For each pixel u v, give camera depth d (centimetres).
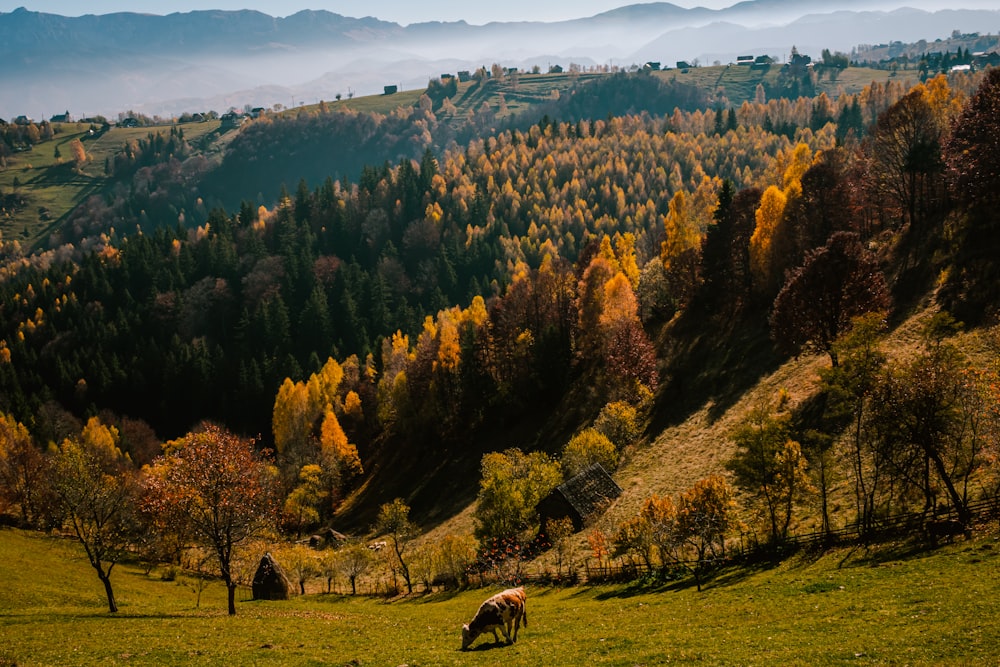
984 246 7312
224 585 7150
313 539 9756
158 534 6009
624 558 5509
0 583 5409
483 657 2703
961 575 3050
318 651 3017
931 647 2166
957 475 4359
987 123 7731
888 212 9931
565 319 12694
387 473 12400
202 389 18200
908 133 9469
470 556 6662
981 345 5944
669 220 12350
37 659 2917
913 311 7231
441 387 12500
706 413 8331
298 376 17500
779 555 4488
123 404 18562
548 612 4275
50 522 7931
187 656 2938
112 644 3238
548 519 7006
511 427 11469
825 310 7144
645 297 12256
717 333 10006
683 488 6694
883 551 3866
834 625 2645
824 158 12494
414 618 4475
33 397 16462
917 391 3962
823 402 6588
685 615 3406
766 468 4666
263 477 4909
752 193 11256
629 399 9538
